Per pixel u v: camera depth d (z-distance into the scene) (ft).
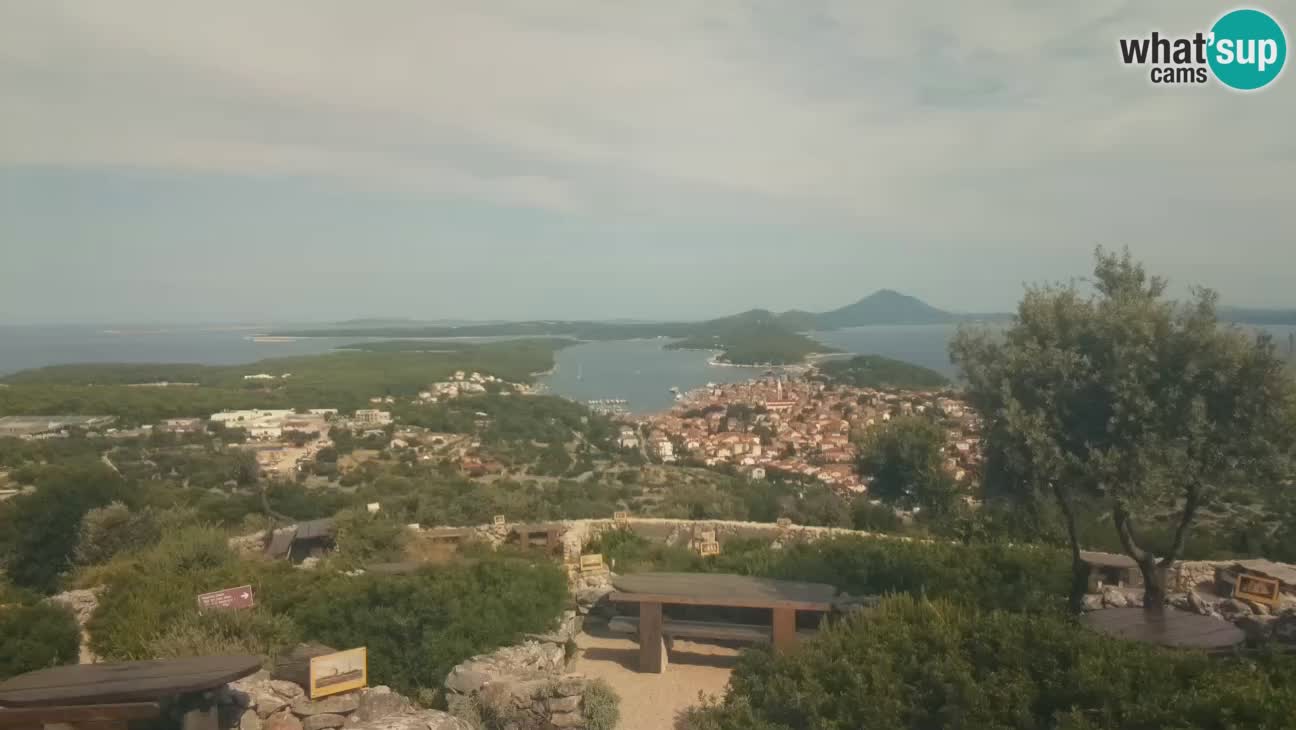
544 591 37.40
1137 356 28.99
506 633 33.65
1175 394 28.45
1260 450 28.07
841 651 28.89
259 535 55.88
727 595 34.17
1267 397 27.78
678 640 38.32
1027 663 25.50
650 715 30.37
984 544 44.88
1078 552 32.91
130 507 81.51
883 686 26.12
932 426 75.82
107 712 22.11
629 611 41.01
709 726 27.58
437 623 33.27
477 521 86.94
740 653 34.01
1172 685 23.18
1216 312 29.12
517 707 29.40
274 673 28.50
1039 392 30.22
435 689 31.32
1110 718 22.18
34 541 68.74
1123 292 31.35
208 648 30.76
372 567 41.91
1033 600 32.89
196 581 38.52
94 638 34.22
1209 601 37.22
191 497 120.16
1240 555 59.98
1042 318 31.78
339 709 27.30
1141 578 40.55
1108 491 29.14
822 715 26.07
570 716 28.89
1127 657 24.70
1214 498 30.30
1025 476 31.94
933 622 28.96
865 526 67.05
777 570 41.24
